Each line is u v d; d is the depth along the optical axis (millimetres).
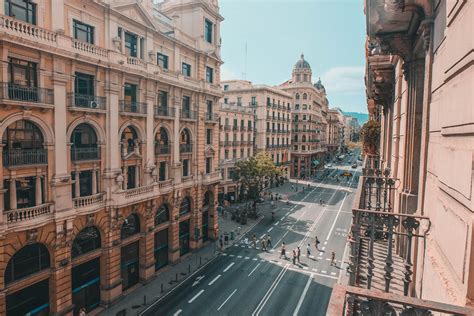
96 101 19781
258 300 22391
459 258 3822
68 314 18609
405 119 8938
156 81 24406
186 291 23562
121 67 20922
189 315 20438
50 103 17125
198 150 30734
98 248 20938
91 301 20734
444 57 4934
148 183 24203
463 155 3846
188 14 30938
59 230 17703
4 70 15109
